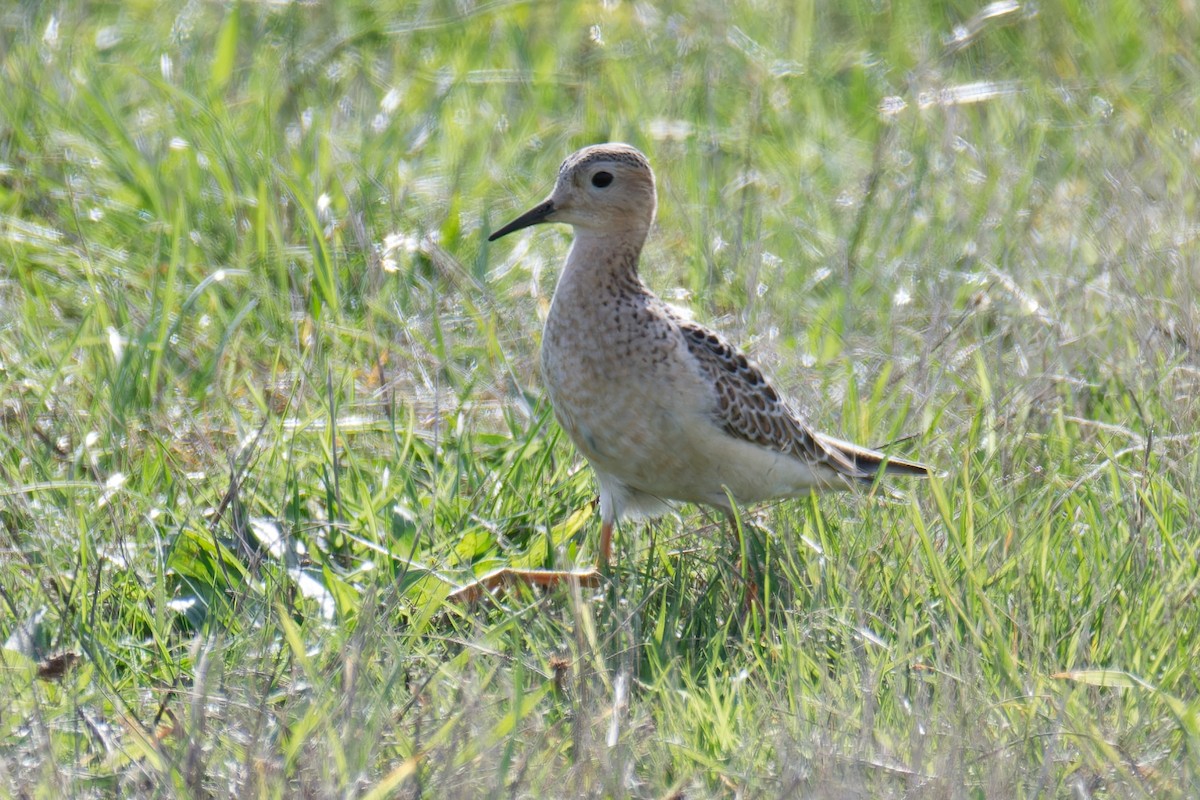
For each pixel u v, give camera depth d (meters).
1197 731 7.80
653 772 7.78
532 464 10.79
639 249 9.95
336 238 13.11
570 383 9.92
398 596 9.03
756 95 17.14
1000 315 12.89
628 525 10.57
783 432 10.11
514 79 17.55
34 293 12.52
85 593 8.78
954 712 7.96
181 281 12.93
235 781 7.48
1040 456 10.95
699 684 8.80
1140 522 9.53
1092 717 8.05
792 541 9.96
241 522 9.67
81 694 8.05
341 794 7.23
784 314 13.08
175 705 8.16
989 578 9.19
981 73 18.53
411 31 18.55
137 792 7.42
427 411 11.43
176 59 17.20
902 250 14.23
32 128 14.98
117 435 10.51
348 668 7.84
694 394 9.71
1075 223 14.17
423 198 14.42
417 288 13.06
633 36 19.09
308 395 11.25
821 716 7.94
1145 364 11.81
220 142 14.15
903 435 11.45
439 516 10.17
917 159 15.71
